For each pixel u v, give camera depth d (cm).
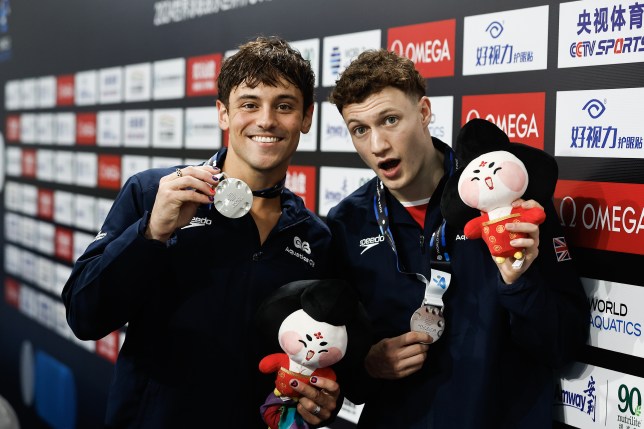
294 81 144
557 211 152
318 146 217
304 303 132
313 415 138
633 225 138
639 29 136
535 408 139
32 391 405
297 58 146
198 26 267
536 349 133
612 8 140
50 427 381
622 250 139
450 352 140
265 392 151
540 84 155
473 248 140
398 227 148
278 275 150
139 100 304
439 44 179
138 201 149
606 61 141
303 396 137
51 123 385
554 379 154
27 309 414
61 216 375
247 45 150
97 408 332
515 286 125
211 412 146
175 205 129
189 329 145
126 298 136
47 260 390
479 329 138
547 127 154
